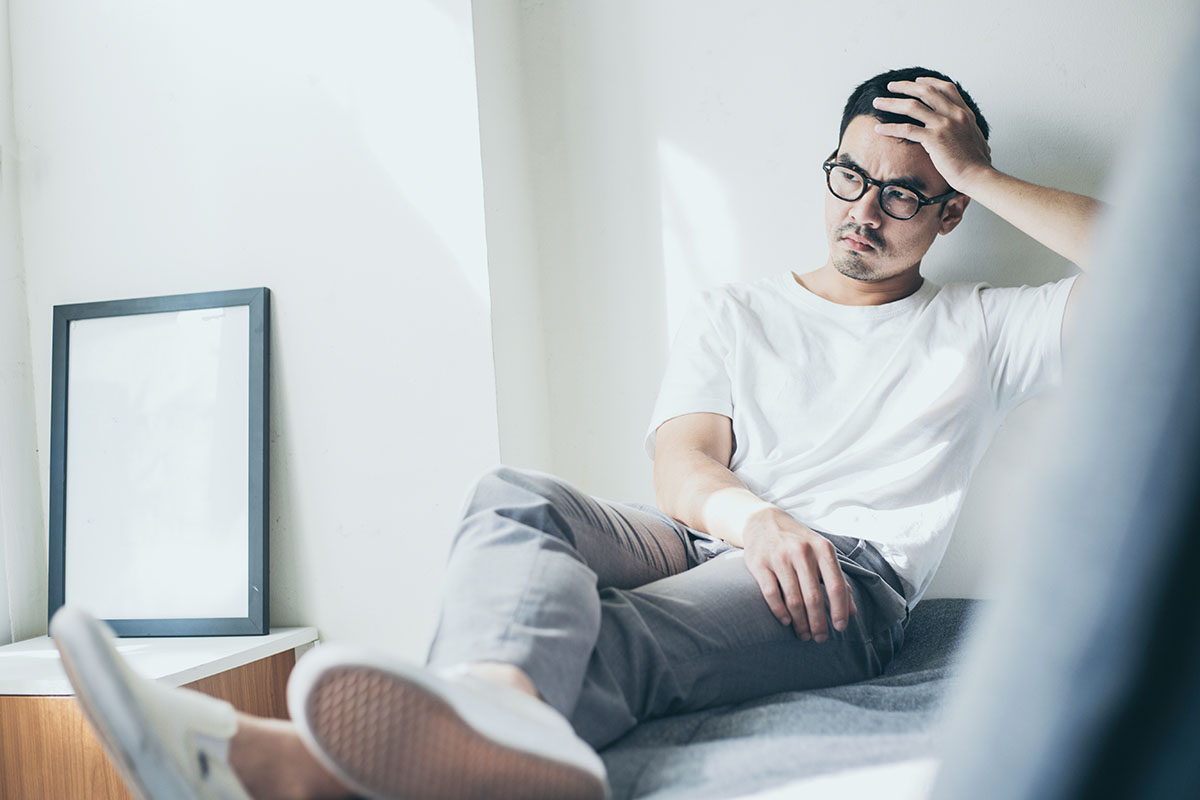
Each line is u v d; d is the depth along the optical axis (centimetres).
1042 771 22
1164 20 155
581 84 189
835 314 150
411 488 179
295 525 186
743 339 150
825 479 137
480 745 60
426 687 59
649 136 184
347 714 58
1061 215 136
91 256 201
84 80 201
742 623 103
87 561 193
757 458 143
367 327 181
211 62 191
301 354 186
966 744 23
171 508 189
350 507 183
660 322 185
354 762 60
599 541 105
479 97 175
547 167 192
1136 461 20
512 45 189
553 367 193
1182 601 20
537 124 192
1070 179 161
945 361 142
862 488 135
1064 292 140
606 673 88
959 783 23
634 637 92
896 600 118
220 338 189
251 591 182
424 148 177
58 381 198
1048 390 143
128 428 194
